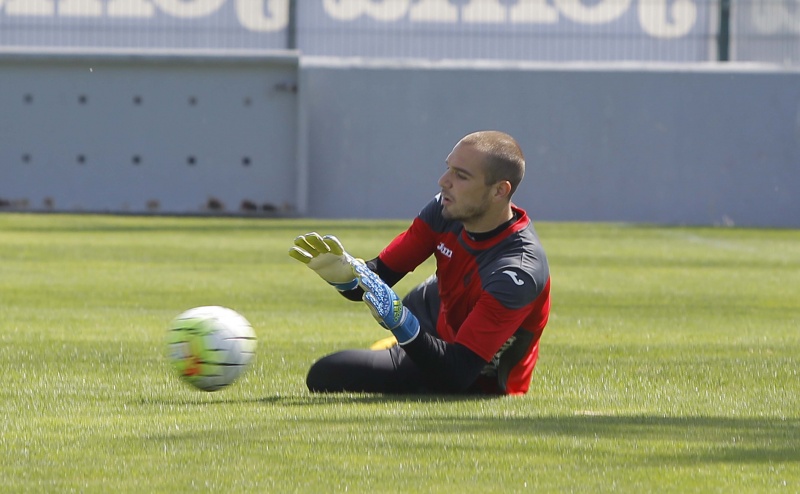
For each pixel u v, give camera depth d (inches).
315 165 3641.7
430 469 456.8
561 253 2321.6
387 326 615.8
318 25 3656.5
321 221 3302.2
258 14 3631.9
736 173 3644.2
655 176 3649.1
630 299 1518.2
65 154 3540.8
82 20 3565.5
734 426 567.8
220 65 3548.2
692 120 3634.4
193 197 3575.3
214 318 649.6
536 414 600.4
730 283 1760.6
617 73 3617.1
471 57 3688.5
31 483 429.7
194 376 644.1
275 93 3563.0
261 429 541.6
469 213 642.2
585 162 3644.2
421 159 3644.2
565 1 3676.2
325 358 693.9
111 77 3535.9
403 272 706.2
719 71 3617.1
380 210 3659.0
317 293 1518.2
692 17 3681.1
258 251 2229.3
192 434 527.8
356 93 3622.0
